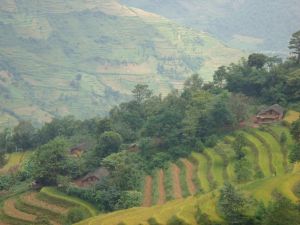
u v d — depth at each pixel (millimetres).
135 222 121625
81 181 184125
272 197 112938
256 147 175125
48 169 186125
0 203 175125
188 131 198875
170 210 126750
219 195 118938
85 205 163125
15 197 179875
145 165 191750
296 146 145125
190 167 181625
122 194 159000
